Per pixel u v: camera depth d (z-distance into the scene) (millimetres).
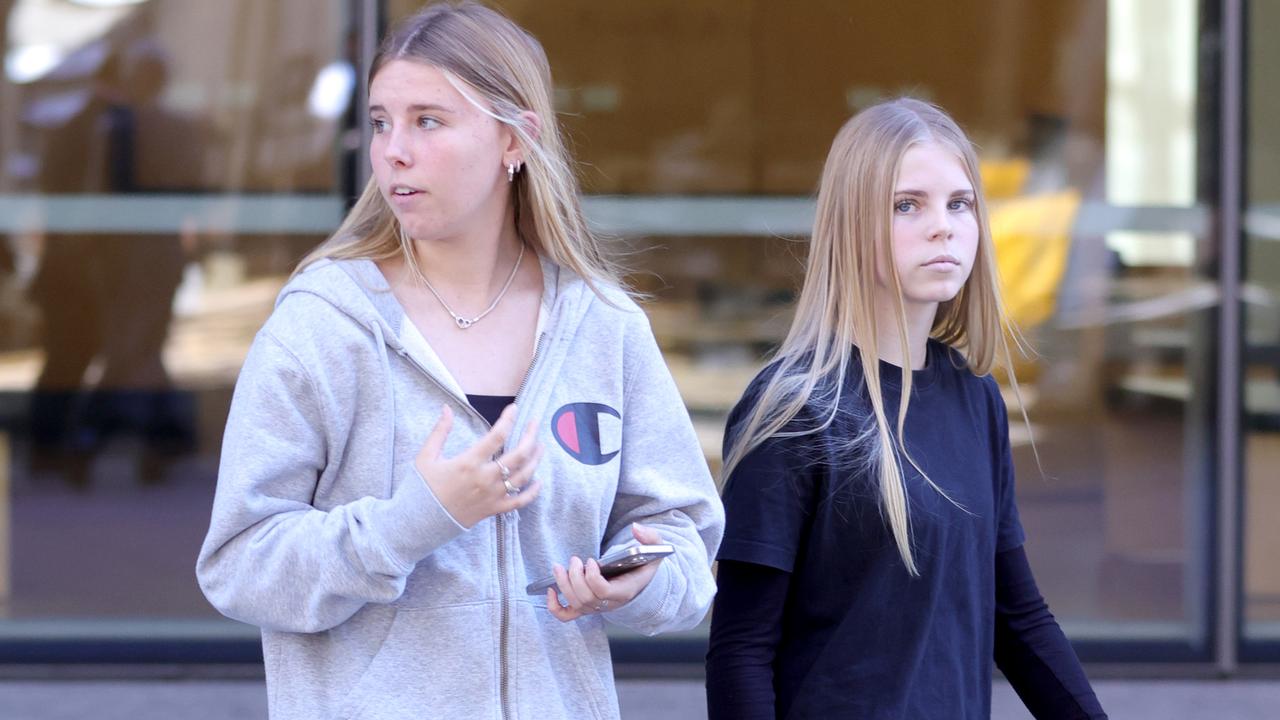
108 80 11266
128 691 10883
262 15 11266
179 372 11336
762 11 11414
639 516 4824
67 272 11281
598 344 4797
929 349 5781
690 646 11344
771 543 5156
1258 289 11539
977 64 11469
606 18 11336
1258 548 11578
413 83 4410
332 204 11305
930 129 5504
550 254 4848
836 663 5145
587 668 4629
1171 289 11547
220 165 11281
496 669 4426
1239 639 11555
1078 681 5672
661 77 11367
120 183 11281
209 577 4383
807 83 11430
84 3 11250
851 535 5188
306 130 11289
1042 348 11539
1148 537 11586
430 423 4488
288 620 4289
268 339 4426
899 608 5168
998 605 5797
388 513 4117
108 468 11336
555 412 4641
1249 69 11445
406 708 4352
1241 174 11484
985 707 5406
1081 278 11539
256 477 4289
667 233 11391
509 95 4547
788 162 11414
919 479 5289
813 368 5363
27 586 11289
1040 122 11492
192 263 11305
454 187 4426
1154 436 11578
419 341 4562
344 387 4414
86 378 11320
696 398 11406
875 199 5441
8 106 11227
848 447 5215
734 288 11398
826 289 5555
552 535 4574
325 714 4391
